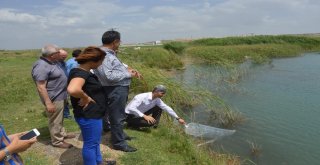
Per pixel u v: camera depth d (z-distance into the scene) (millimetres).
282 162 8305
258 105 13617
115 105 6281
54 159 6203
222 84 17828
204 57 30094
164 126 8461
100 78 6133
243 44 48125
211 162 7195
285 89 16797
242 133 10250
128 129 7871
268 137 9930
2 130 3268
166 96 11492
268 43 48312
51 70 6219
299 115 12141
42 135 7457
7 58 33594
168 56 26422
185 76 20703
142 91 12164
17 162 3285
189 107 12633
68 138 7156
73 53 8992
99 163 5520
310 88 16984
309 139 9766
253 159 8430
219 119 11477
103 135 7199
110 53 6113
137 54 26000
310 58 33875
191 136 9320
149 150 6777
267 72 23156
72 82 4656
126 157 6289
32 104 11453
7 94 12883
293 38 49438
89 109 4863
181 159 6793
